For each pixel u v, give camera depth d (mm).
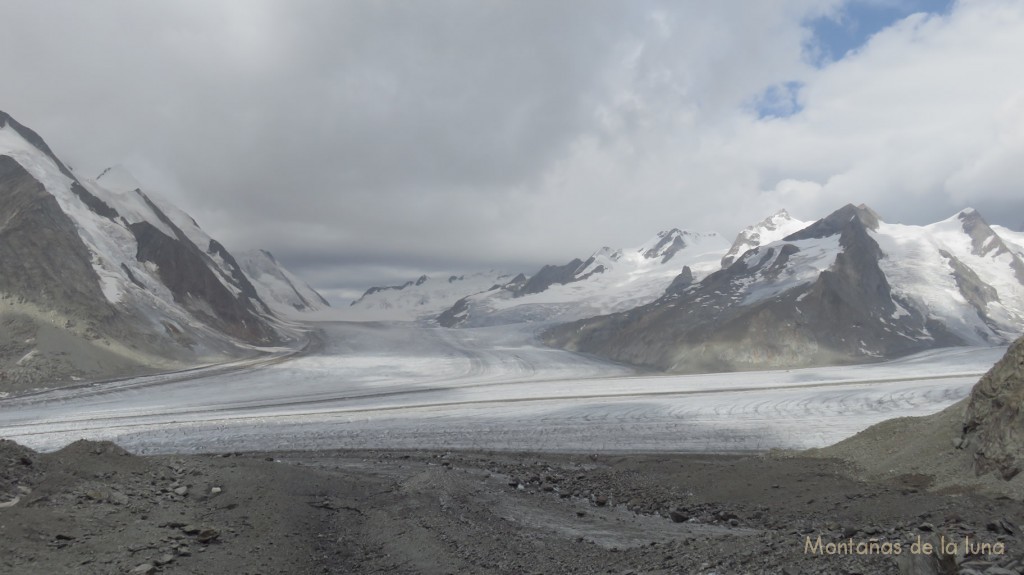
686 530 18875
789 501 20656
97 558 12883
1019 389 19109
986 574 8039
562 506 22484
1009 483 17625
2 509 14422
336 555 15797
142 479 19016
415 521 18625
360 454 36406
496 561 15133
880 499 18672
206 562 13695
